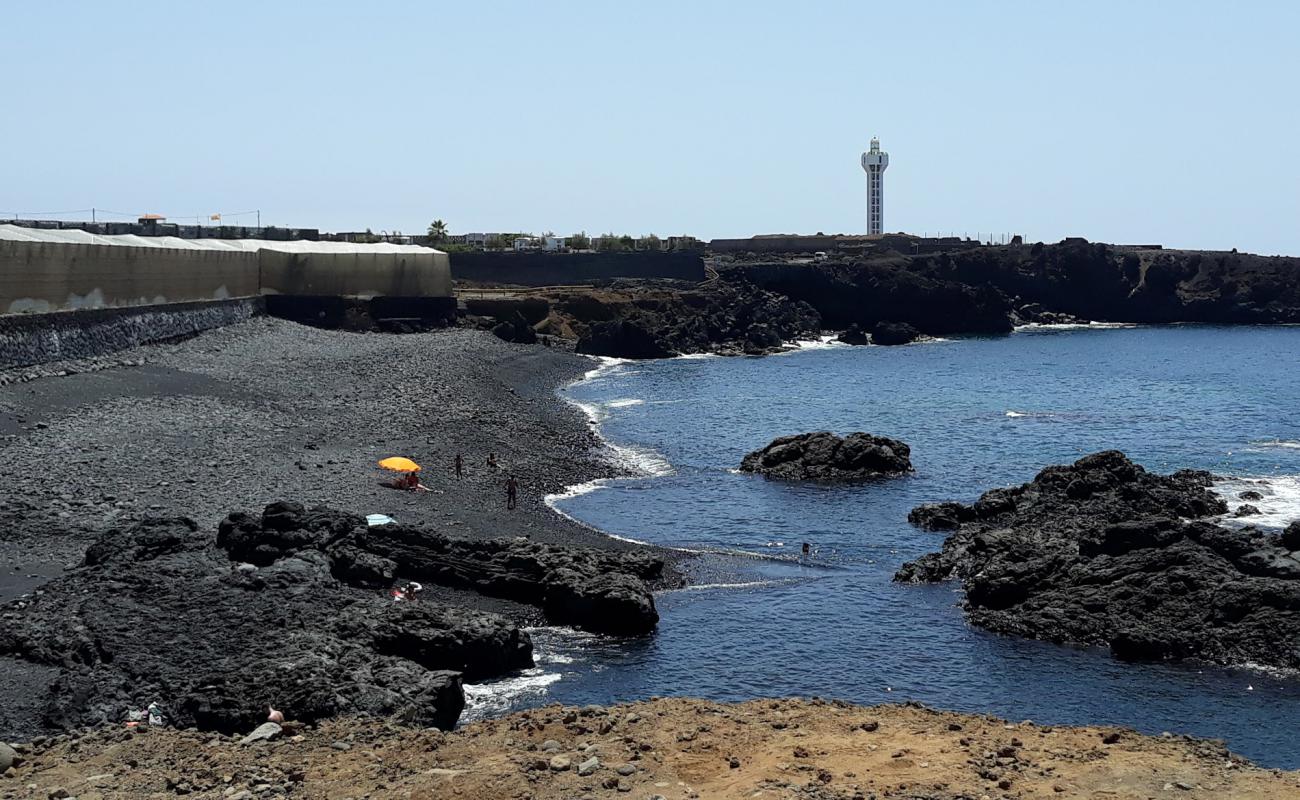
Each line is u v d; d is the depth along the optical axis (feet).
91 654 120.67
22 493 178.91
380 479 216.74
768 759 87.10
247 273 490.08
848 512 222.07
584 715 99.04
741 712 100.53
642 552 179.83
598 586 151.84
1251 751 115.55
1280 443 309.42
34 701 110.73
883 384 453.17
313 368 364.58
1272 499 221.46
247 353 382.63
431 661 130.31
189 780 84.69
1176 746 90.74
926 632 151.43
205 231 536.42
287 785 83.35
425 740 93.04
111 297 349.00
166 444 225.15
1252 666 136.87
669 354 558.97
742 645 145.89
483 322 553.64
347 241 644.69
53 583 140.56
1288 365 538.06
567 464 264.11
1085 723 122.21
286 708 106.32
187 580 140.46
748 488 244.83
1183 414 369.50
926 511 211.20
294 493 196.65
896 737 92.43
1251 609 143.23
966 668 138.62
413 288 538.88
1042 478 211.61
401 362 389.80
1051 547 168.45
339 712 105.81
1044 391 433.89
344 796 81.10
